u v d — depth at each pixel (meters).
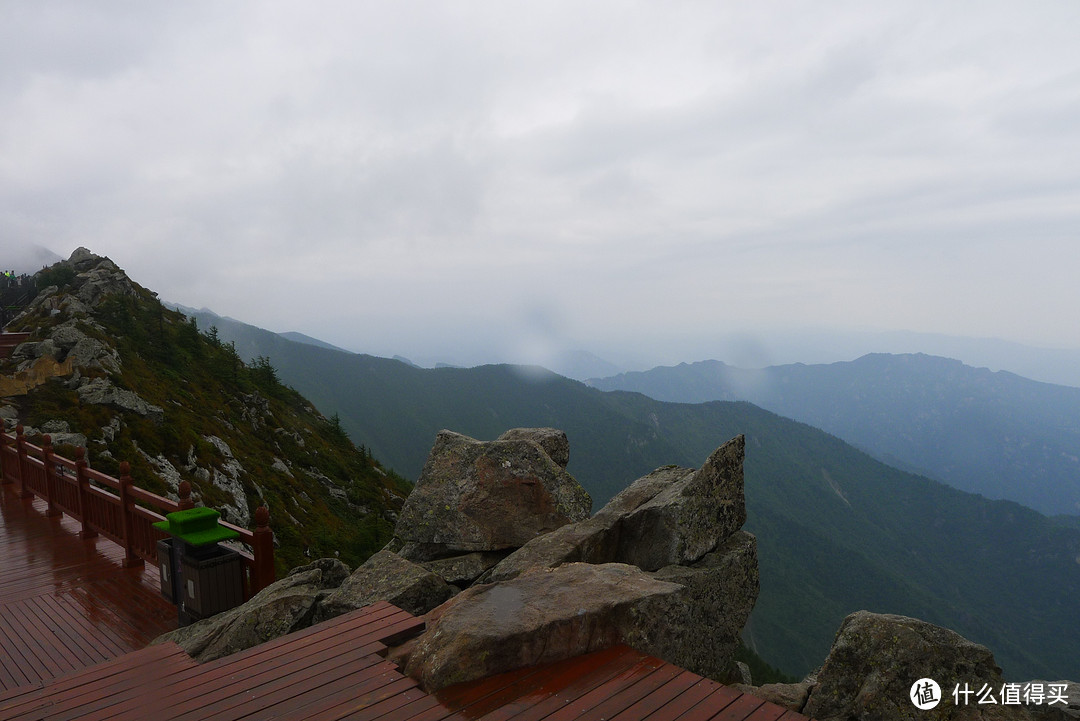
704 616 6.68
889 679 4.77
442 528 8.30
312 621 6.48
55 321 42.34
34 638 7.58
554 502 8.56
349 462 64.69
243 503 36.44
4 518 13.45
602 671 4.52
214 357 60.06
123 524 10.10
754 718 3.92
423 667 4.52
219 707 4.21
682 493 7.30
